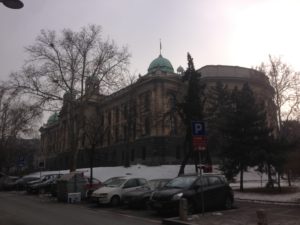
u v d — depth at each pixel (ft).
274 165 86.28
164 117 190.90
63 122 192.54
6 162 263.08
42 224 47.19
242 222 47.19
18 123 220.02
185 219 49.32
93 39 151.33
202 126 53.31
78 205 79.36
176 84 227.20
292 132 150.20
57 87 147.23
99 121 159.63
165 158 218.38
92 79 150.61
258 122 92.58
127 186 77.00
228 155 94.12
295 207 60.90
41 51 147.13
